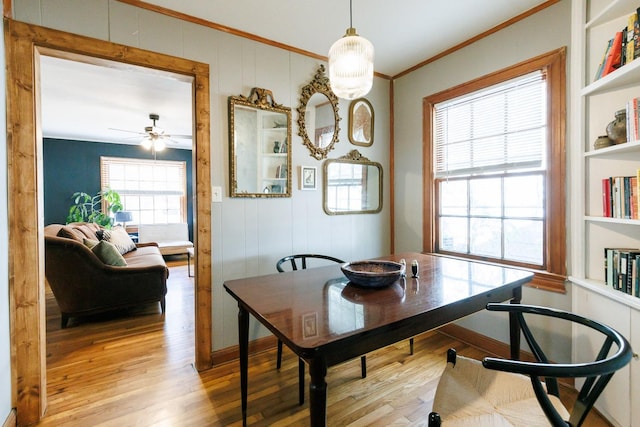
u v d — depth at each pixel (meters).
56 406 1.79
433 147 2.85
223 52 2.25
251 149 2.40
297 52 2.59
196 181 2.17
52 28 1.71
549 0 2.00
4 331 1.54
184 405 1.80
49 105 4.06
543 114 2.12
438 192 2.88
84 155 6.23
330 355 1.01
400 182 3.16
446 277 1.70
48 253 2.79
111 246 3.29
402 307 1.24
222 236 2.29
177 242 6.15
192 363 2.29
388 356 2.35
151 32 1.99
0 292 1.51
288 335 0.99
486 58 2.39
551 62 2.01
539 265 2.17
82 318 3.21
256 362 2.29
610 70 1.63
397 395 1.87
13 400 1.62
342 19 2.18
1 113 1.53
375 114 3.11
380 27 2.29
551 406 0.87
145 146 4.82
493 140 2.42
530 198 2.23
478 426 1.00
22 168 1.62
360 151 3.02
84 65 2.91
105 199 6.22
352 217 2.98
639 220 1.46
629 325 1.49
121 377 2.10
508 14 2.15
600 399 1.65
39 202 1.70
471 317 2.54
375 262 1.87
